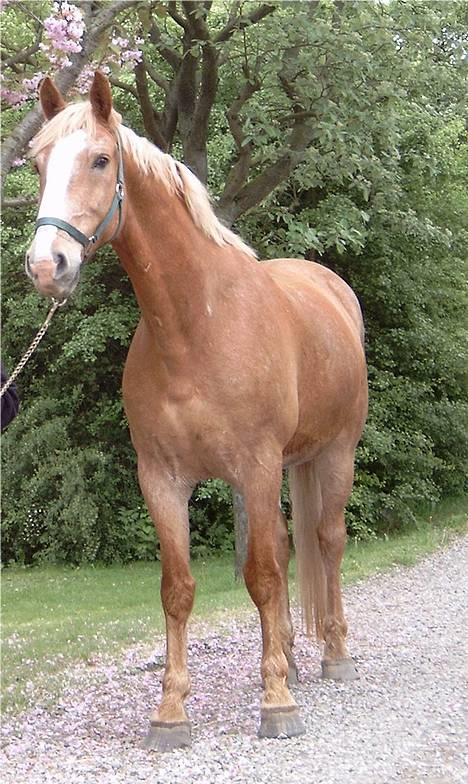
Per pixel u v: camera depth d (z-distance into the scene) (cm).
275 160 892
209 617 738
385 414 1299
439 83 916
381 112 884
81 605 912
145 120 923
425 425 1376
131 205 377
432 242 1351
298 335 453
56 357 1277
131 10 690
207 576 1041
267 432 404
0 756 402
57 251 334
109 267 1186
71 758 395
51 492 1220
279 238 1023
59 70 540
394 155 1037
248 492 402
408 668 538
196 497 1229
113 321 1126
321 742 394
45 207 341
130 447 1277
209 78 859
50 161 350
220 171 1097
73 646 643
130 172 374
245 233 1106
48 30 518
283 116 880
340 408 498
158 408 395
